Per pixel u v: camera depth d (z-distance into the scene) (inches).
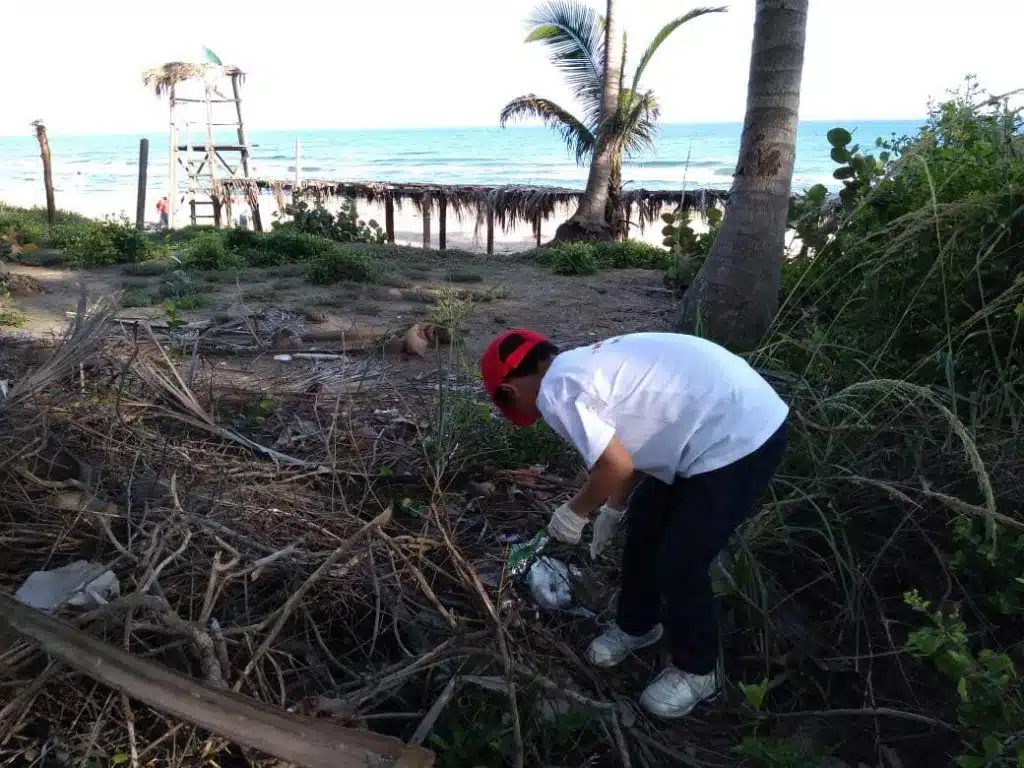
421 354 245.1
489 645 102.3
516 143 4074.8
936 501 123.0
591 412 89.0
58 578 100.9
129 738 81.9
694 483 94.0
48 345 199.9
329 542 120.6
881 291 164.7
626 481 105.3
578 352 93.2
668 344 93.3
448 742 94.7
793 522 131.2
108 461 132.2
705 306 232.5
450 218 1137.4
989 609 115.4
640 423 91.0
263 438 165.8
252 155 3208.7
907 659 111.4
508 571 117.9
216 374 215.9
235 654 98.1
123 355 177.9
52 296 350.0
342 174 2273.6
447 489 146.2
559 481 152.0
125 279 400.2
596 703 97.4
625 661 115.1
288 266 424.2
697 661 101.0
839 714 104.7
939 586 120.2
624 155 623.8
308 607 108.1
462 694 98.9
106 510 114.6
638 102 576.4
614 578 127.6
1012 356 145.9
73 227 521.3
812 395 140.4
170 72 884.6
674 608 99.0
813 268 207.9
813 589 126.1
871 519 129.5
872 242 190.2
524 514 141.9
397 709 100.3
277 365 231.3
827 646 114.0
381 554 119.1
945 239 160.1
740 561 112.8
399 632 109.2
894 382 118.3
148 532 110.6
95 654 78.7
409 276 420.2
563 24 605.9
